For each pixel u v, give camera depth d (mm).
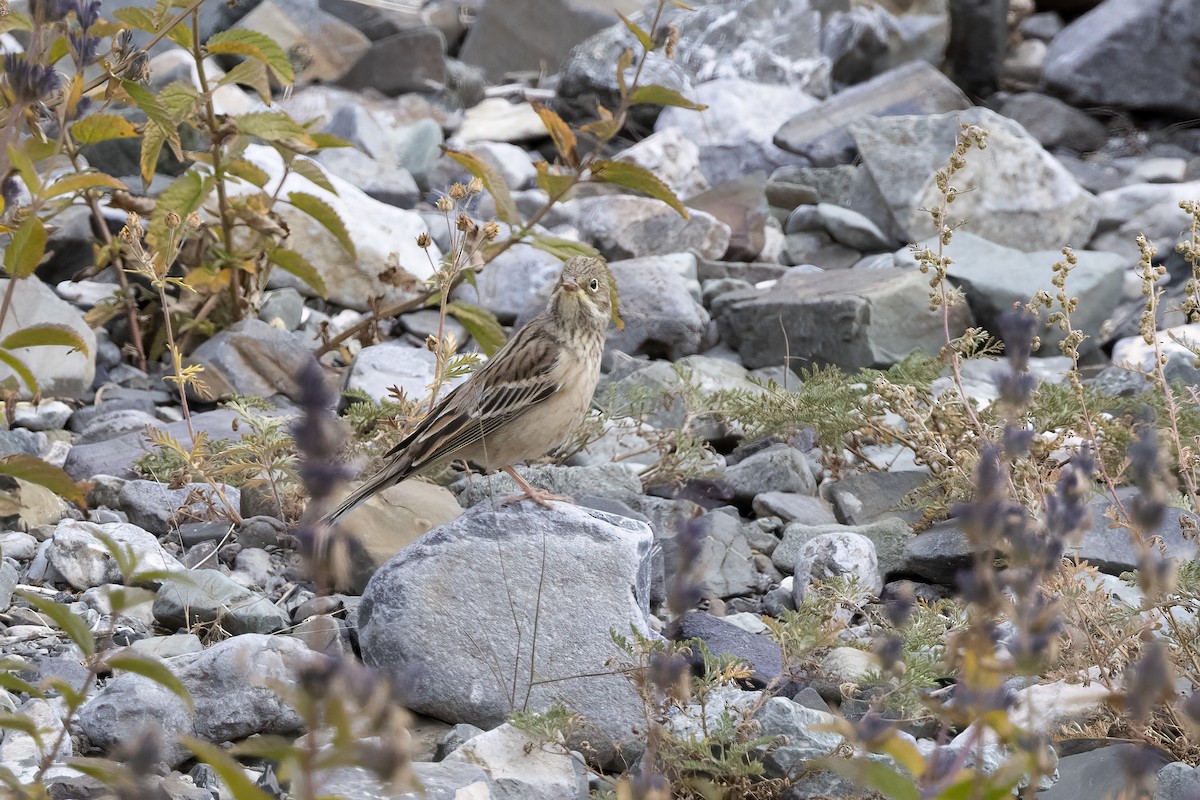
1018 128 18562
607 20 23406
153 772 7410
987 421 11211
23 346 7289
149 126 12516
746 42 22672
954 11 23469
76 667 8570
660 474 12211
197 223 12094
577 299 9703
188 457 10797
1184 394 11523
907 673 7539
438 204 11492
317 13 21875
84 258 15320
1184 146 21953
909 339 15281
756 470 12203
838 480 12336
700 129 20953
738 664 8484
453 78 22125
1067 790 7660
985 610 5176
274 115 12922
